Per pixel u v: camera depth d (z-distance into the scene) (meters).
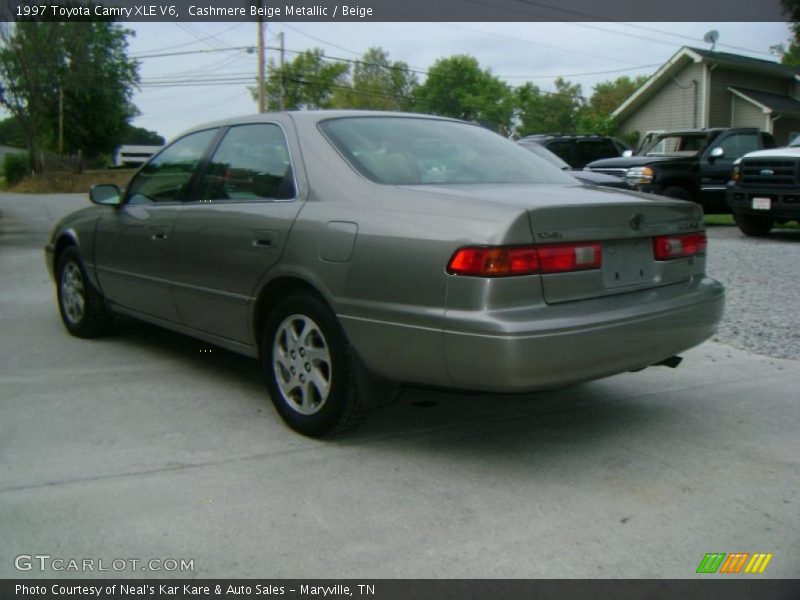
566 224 3.35
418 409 4.38
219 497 3.25
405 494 3.30
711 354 5.54
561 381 3.29
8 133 79.75
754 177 12.08
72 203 28.55
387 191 3.66
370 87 79.75
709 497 3.29
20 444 3.81
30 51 45.81
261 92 32.28
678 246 3.89
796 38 24.89
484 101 78.38
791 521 3.08
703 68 27.19
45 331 6.27
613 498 3.28
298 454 3.72
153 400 4.51
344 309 3.57
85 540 2.91
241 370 5.15
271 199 4.12
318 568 2.73
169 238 4.75
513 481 3.44
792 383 4.88
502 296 3.18
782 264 9.27
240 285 4.19
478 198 3.44
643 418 4.26
